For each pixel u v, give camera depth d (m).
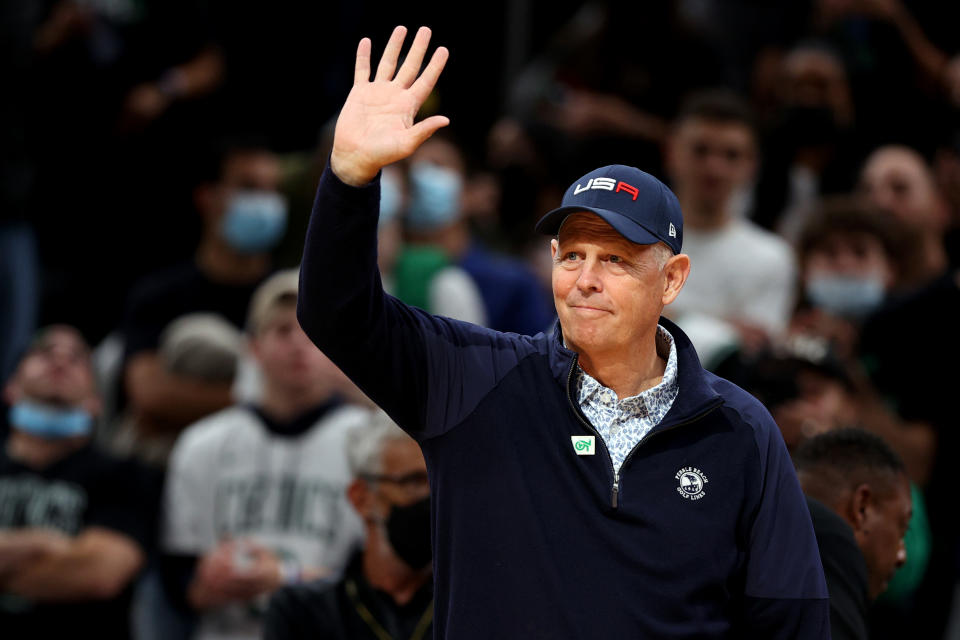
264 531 16.59
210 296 21.38
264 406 17.14
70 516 16.92
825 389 15.48
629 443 8.10
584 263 7.98
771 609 7.98
